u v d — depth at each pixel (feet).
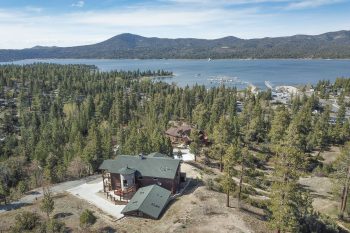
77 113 491.72
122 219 167.63
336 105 642.63
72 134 358.64
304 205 158.10
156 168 205.46
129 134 342.03
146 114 485.56
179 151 295.07
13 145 379.96
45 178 246.68
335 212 201.05
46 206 155.94
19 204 188.44
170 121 493.36
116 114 472.85
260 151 334.03
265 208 185.47
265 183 247.09
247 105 490.49
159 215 168.86
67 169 254.06
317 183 254.06
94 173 261.85
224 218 158.10
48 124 429.38
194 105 564.30
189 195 191.21
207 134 350.64
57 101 556.10
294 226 134.82
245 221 156.25
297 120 320.91
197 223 152.66
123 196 192.85
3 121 466.70
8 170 268.62
